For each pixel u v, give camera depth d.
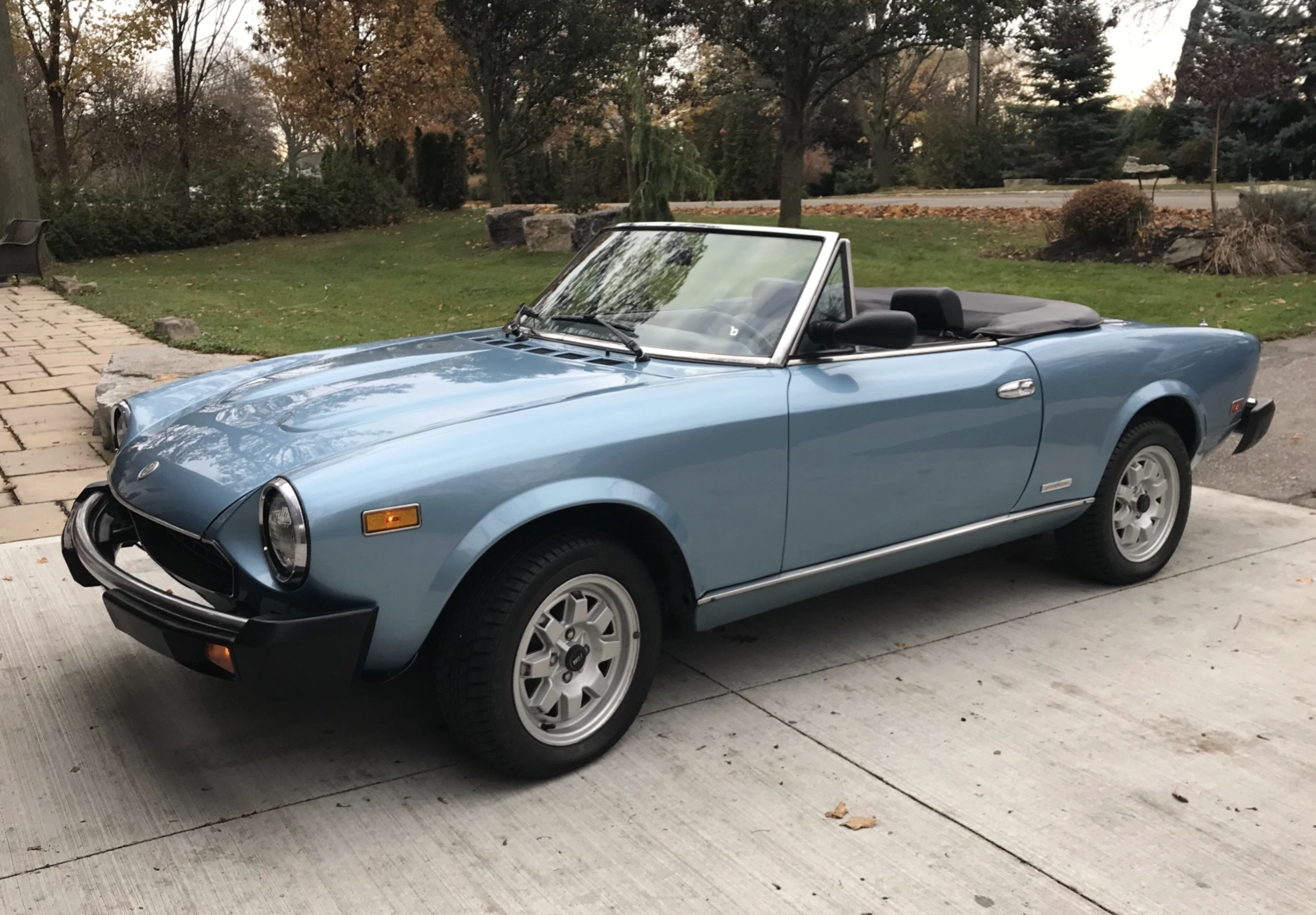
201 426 3.33
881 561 3.80
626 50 26.44
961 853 2.76
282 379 3.67
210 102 36.47
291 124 38.22
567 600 3.06
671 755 3.24
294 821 2.88
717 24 18.66
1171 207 19.98
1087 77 36.34
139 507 3.09
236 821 2.88
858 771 3.15
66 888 2.60
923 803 2.98
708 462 3.22
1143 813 2.95
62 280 15.66
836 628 4.24
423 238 22.30
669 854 2.75
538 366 3.54
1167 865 2.72
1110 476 4.47
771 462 3.37
